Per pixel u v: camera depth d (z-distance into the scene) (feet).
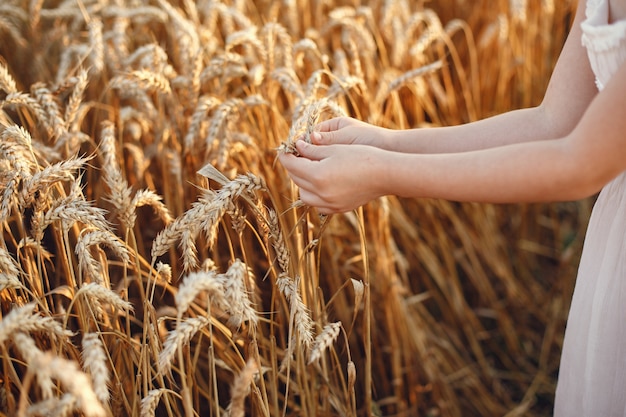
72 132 4.17
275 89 4.66
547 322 6.15
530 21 6.45
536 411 5.47
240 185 3.24
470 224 6.10
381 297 4.91
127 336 3.40
